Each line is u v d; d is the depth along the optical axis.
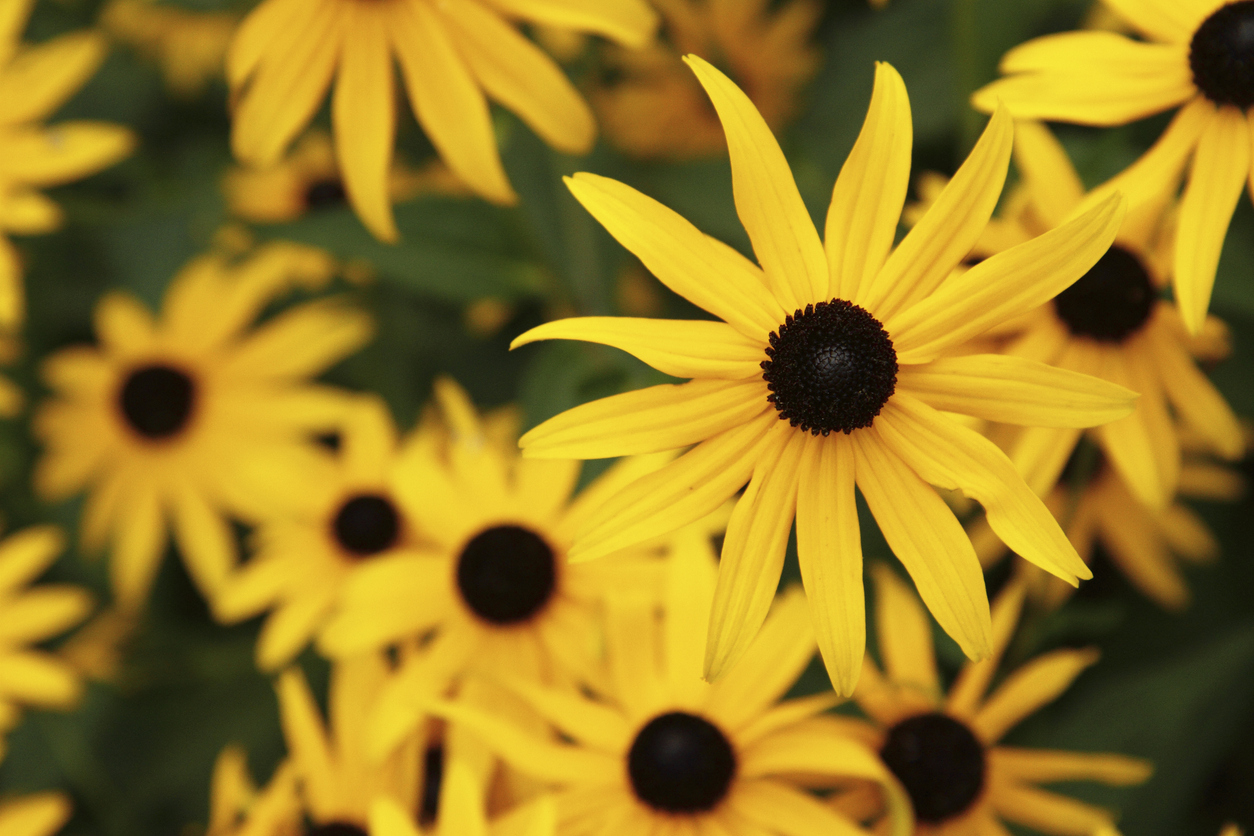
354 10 0.56
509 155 0.59
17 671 0.63
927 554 0.48
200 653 0.65
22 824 0.59
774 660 0.53
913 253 0.48
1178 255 0.51
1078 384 0.48
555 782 0.53
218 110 0.76
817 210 0.59
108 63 0.75
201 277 0.69
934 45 0.63
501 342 0.67
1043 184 0.54
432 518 0.57
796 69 0.67
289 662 0.63
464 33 0.56
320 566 0.61
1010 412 0.48
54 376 0.69
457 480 0.58
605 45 0.67
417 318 0.67
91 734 0.66
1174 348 0.54
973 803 0.53
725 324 0.49
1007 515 0.48
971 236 0.48
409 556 0.57
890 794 0.52
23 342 0.70
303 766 0.56
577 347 0.58
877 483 0.48
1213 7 0.52
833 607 0.48
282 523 0.62
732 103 0.48
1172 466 0.54
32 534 0.64
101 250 0.71
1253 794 0.58
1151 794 0.56
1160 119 0.59
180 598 0.69
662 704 0.53
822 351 0.48
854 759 0.52
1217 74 0.52
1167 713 0.56
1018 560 0.57
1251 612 0.60
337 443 0.69
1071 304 0.54
